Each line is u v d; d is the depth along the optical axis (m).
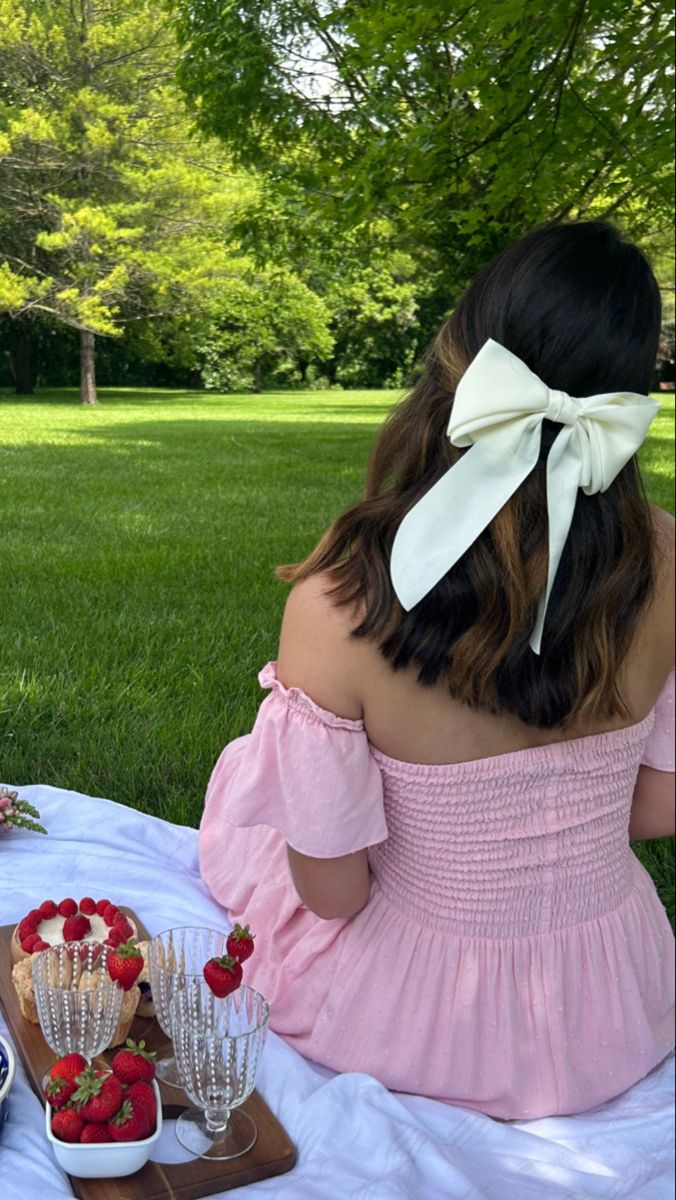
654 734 1.34
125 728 2.85
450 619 1.11
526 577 1.08
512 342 1.09
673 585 1.21
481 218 4.26
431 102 4.07
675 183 4.52
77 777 2.56
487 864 1.26
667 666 1.26
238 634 3.75
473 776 1.22
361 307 23.66
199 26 3.89
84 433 6.61
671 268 8.94
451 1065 1.31
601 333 1.08
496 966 1.30
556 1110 1.33
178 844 2.04
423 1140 1.21
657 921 1.43
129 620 3.74
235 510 5.73
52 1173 1.16
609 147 4.07
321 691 1.20
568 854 1.28
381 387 25.34
